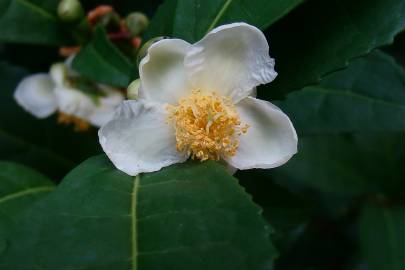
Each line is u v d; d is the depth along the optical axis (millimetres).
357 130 159
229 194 104
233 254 95
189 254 96
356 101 160
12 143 183
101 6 171
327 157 198
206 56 119
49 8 167
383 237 186
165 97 122
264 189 170
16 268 96
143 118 118
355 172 197
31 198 142
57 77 175
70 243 100
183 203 105
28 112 184
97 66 153
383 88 160
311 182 197
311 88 161
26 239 100
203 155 118
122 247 99
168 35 133
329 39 126
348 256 222
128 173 114
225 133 121
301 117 160
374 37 124
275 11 120
